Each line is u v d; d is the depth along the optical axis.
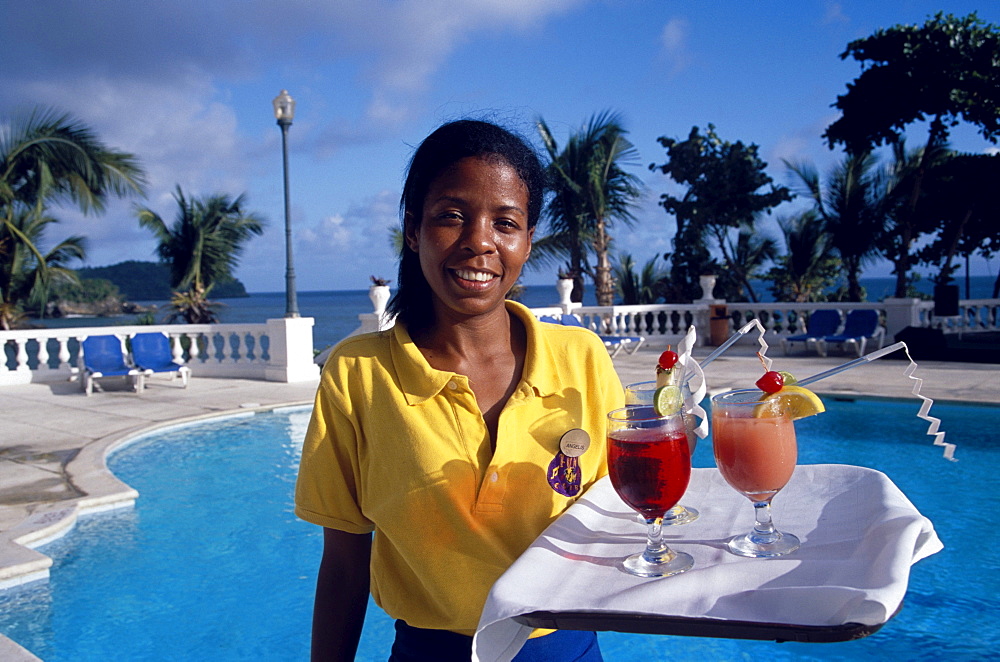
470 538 1.33
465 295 1.37
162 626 4.02
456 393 1.38
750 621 0.90
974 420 7.90
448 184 1.36
